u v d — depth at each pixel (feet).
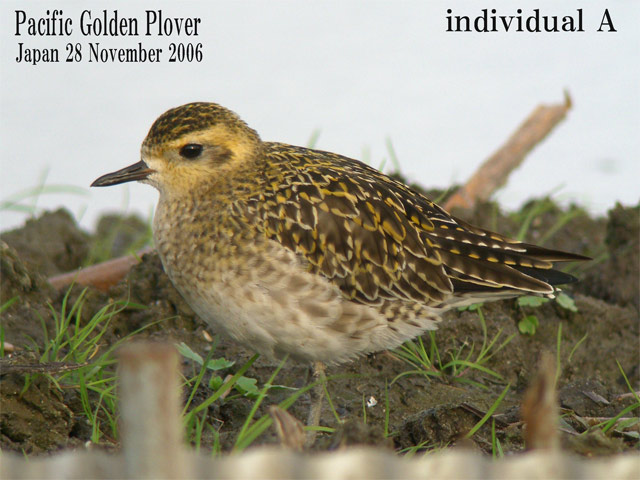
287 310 33.45
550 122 57.67
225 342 39.11
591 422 32.60
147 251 47.75
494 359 39.45
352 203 34.99
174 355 19.10
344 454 21.25
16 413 30.76
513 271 35.91
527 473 20.57
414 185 54.13
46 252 53.21
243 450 28.63
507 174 56.39
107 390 32.73
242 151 35.96
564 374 40.09
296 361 35.32
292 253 33.60
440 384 37.83
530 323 41.70
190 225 34.50
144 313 40.60
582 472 20.61
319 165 36.42
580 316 42.65
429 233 35.99
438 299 35.70
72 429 32.07
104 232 60.49
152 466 18.99
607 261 47.67
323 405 35.63
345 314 34.04
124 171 36.11
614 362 41.19
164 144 35.37
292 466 20.30
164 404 18.95
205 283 33.96
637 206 48.57
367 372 38.09
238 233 33.71
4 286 40.55
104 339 39.42
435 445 31.58
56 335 37.09
